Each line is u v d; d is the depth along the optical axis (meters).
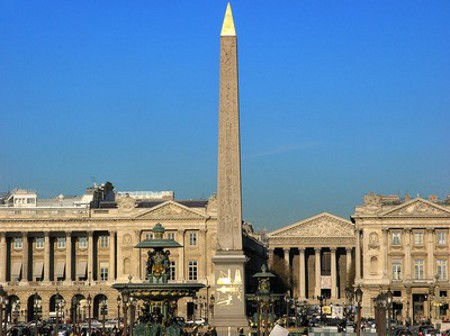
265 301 108.56
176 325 78.75
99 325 163.00
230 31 94.06
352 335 104.06
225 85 93.69
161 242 77.31
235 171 94.94
